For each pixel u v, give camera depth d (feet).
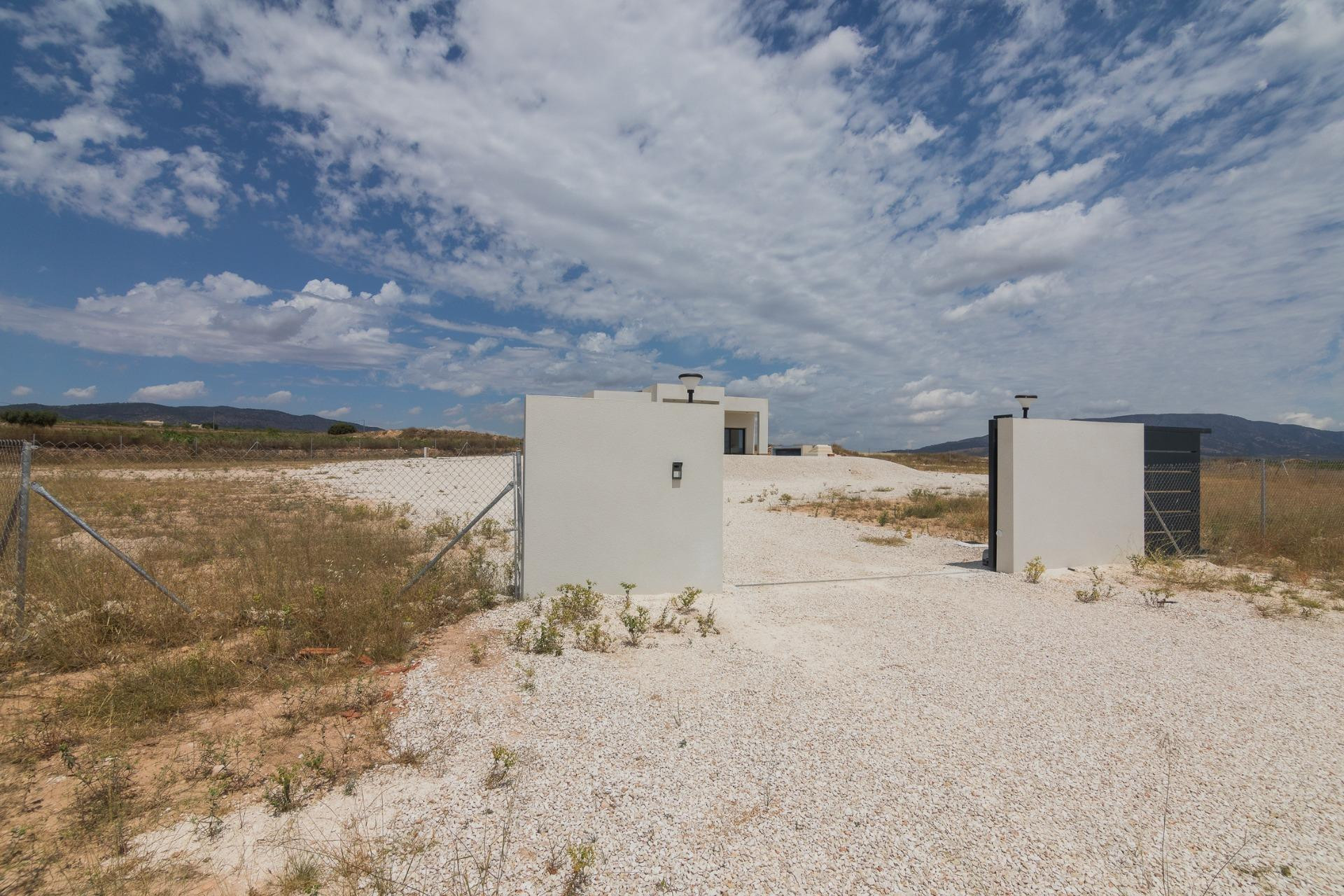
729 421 122.11
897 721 12.45
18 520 17.38
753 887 7.81
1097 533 28.14
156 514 34.71
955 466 133.49
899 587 23.91
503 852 8.34
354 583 19.45
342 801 9.50
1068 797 9.92
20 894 7.54
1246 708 13.25
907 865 8.25
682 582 22.22
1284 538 30.53
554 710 12.62
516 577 21.09
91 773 10.11
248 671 14.16
